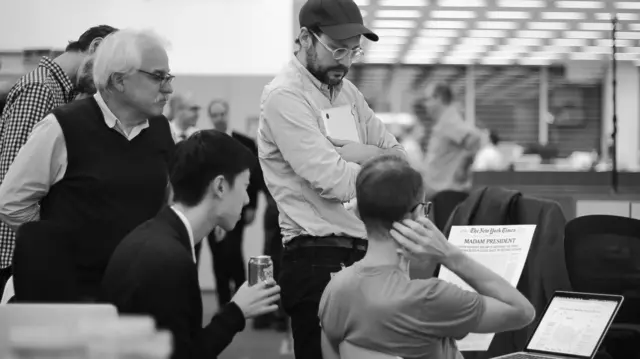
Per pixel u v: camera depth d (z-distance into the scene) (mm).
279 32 10094
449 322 2291
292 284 3064
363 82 14078
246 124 9125
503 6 11508
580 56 14156
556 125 14898
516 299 2342
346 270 2438
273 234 6805
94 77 2938
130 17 10000
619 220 3461
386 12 11805
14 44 9836
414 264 3492
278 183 3100
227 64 10070
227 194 2316
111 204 2984
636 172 7359
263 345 6320
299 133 2957
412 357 2332
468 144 7977
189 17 10031
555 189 6570
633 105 14906
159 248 2168
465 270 2352
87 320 1492
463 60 14328
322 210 3039
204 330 2260
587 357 2613
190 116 8117
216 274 7340
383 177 2326
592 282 3447
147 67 2861
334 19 2973
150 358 1489
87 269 2957
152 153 3119
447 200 5805
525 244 3102
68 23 9945
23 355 1448
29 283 2525
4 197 2947
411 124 12984
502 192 3295
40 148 2932
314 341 3039
